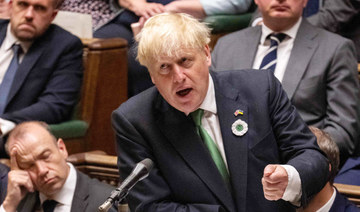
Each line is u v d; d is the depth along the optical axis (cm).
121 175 741
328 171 704
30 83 1406
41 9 1400
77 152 1430
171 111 725
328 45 1253
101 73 1476
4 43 1427
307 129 729
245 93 729
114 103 1499
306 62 1244
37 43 1423
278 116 720
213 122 729
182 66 665
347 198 961
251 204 707
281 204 716
